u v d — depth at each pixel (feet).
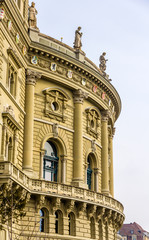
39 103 197.16
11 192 135.95
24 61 189.47
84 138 213.66
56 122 200.64
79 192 192.44
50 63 200.23
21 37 183.42
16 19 174.29
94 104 225.97
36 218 176.14
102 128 232.73
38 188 177.47
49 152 200.75
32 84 193.16
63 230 184.55
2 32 162.09
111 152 256.73
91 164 222.28
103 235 208.03
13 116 167.73
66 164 200.44
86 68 212.64
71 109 209.36
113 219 219.20
